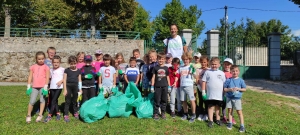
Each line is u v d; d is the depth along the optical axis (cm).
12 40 1373
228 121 529
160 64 545
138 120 525
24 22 2441
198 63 616
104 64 617
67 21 2598
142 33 3375
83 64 621
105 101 538
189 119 548
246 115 601
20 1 1338
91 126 486
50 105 573
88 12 2414
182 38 668
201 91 541
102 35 1811
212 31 1388
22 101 702
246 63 1557
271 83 1320
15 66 1367
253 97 825
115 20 2512
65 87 528
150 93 588
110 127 479
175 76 568
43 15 2533
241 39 1512
